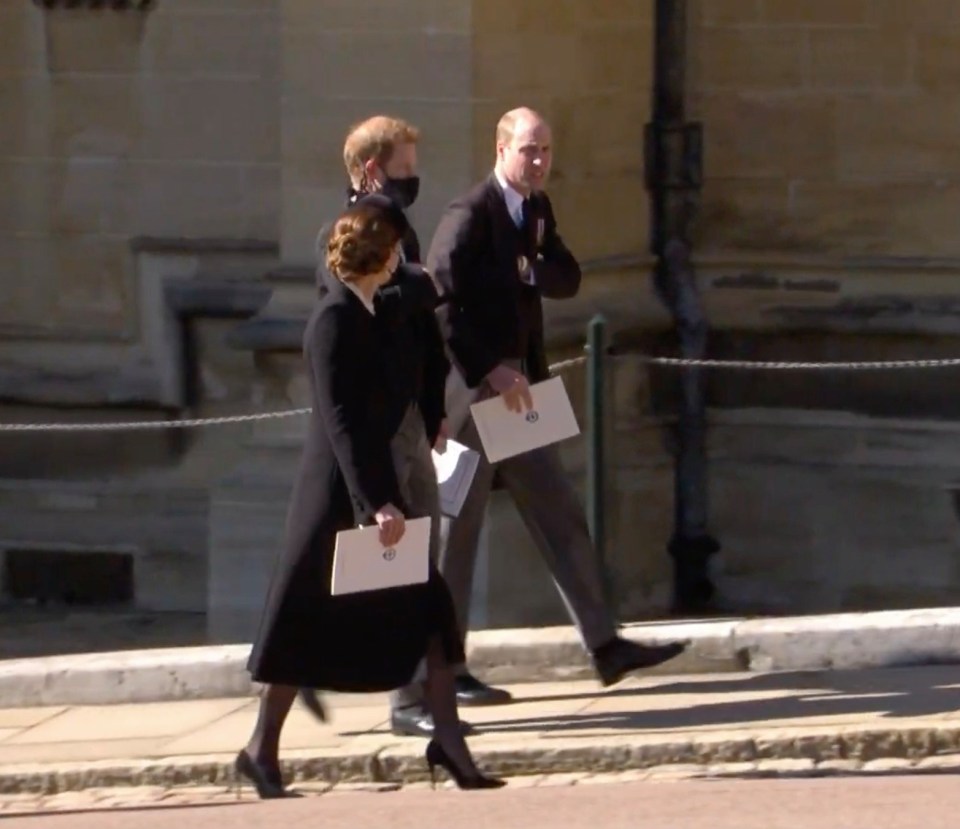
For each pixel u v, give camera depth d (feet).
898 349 134.41
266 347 127.34
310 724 94.79
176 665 102.47
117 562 141.79
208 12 136.77
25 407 142.10
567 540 93.76
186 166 138.10
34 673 102.68
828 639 99.14
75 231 140.46
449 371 88.12
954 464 133.59
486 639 100.42
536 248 91.61
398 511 78.89
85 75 139.33
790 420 136.56
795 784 82.28
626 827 73.92
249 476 128.57
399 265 82.07
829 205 134.92
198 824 78.43
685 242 136.77
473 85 123.03
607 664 93.97
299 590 80.12
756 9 135.03
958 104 132.67
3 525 143.23
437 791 85.56
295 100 126.72
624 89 133.59
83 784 90.58
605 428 106.01
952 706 91.25
